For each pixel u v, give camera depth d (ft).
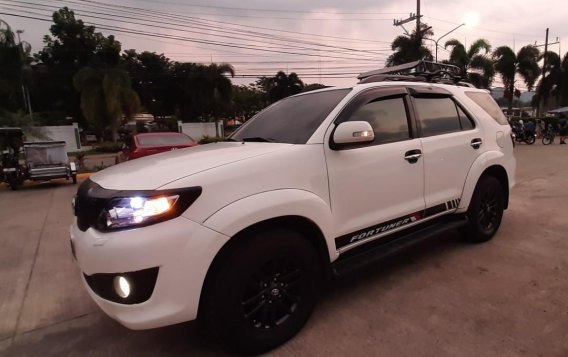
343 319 9.54
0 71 81.15
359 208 9.91
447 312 9.68
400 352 8.19
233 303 7.74
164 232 7.04
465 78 16.38
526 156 45.96
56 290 12.39
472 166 13.28
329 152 9.34
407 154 10.99
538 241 14.62
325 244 9.15
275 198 8.07
